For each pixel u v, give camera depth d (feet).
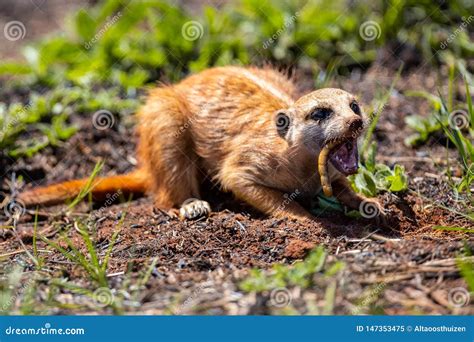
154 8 27.40
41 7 35.14
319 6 26.25
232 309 12.53
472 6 25.68
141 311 12.73
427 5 25.72
